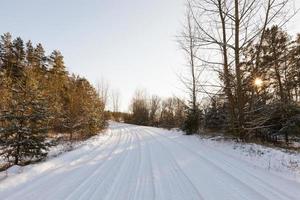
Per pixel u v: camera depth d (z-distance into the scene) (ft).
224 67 43.80
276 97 43.96
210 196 16.71
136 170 24.93
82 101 73.72
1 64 96.73
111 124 169.58
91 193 17.78
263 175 21.99
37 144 34.22
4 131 31.94
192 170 24.48
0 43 122.11
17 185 19.97
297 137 75.31
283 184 19.19
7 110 33.40
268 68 41.98
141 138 62.23
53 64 142.20
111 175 23.03
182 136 63.41
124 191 18.10
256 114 44.32
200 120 75.20
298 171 23.03
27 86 35.94
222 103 48.88
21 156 33.96
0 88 46.98
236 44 42.98
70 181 21.11
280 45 47.19
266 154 30.66
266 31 43.75
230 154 33.01
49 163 28.07
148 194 17.35
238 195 16.80
